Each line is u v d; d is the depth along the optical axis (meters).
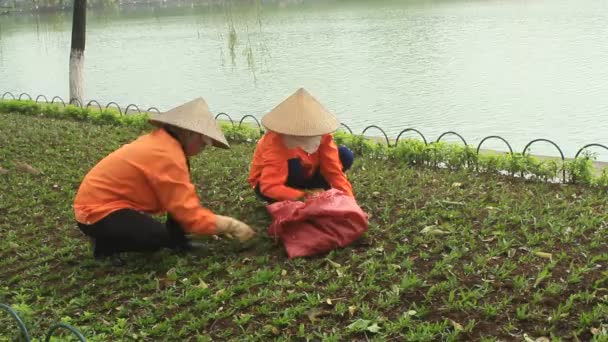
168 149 4.67
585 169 5.77
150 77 19.48
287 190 5.00
